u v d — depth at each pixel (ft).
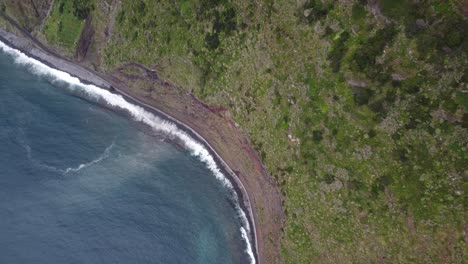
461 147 146.51
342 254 179.11
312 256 190.08
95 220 222.07
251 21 204.64
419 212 156.25
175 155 249.75
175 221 224.94
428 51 150.71
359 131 171.22
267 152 209.87
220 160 239.71
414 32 152.56
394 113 160.97
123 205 228.43
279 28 193.88
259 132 212.23
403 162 160.15
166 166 245.65
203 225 225.15
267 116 206.90
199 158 245.45
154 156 249.96
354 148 173.06
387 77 160.76
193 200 233.35
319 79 181.37
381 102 163.53
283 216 203.62
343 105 174.50
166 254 213.05
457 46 144.77
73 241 214.48
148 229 220.64
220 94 225.97
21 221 220.64
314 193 188.65
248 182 225.76
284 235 202.18
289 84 194.08
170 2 234.17
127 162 247.09
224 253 217.36
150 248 214.07
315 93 183.62
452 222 148.77
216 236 222.07
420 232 155.94
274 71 199.31
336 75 174.81
